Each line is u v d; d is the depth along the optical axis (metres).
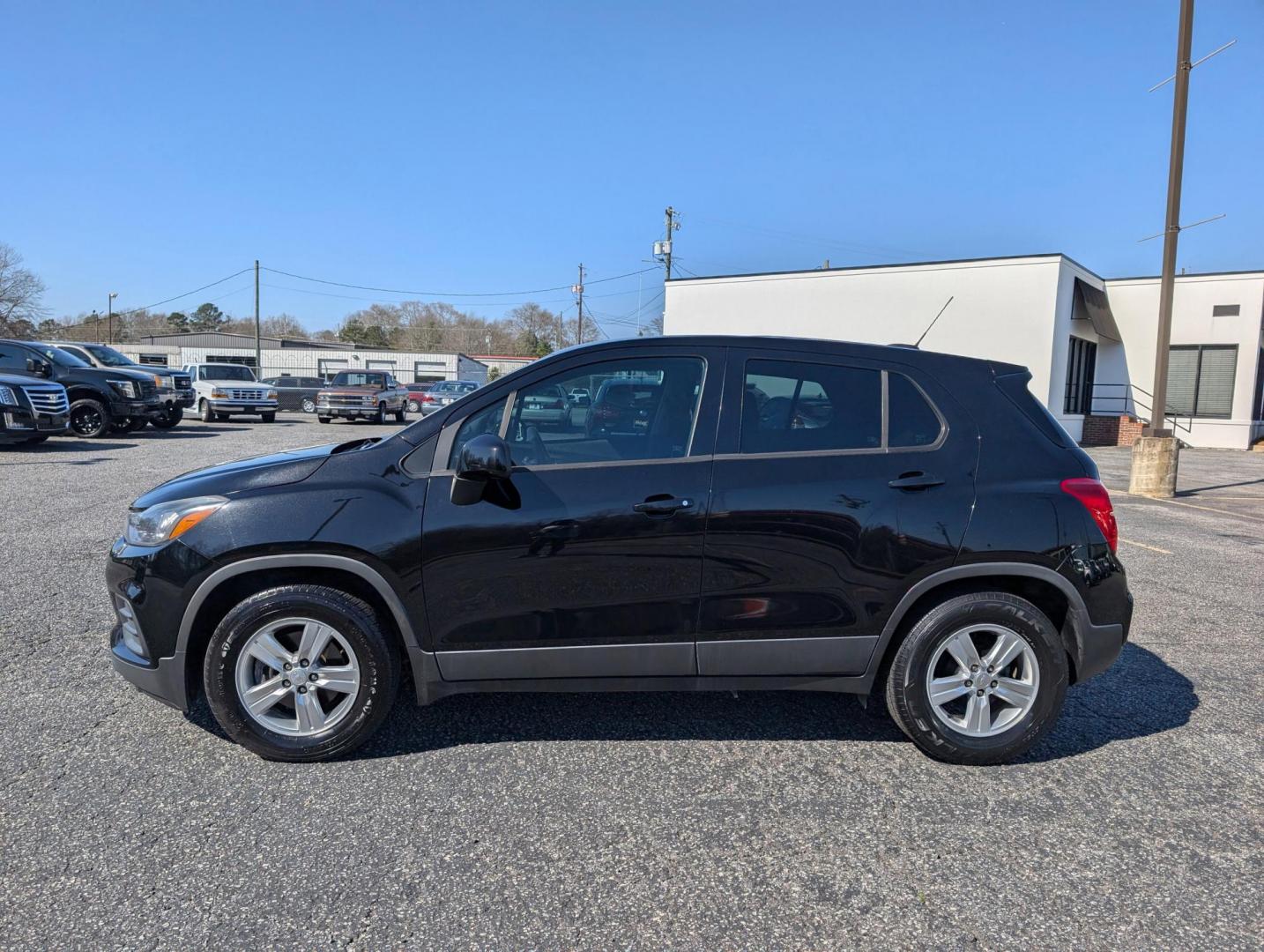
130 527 3.41
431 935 2.34
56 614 5.10
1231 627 5.50
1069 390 24.91
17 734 3.52
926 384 3.51
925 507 3.33
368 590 3.33
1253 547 8.36
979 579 3.46
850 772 3.36
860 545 3.30
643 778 3.27
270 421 25.62
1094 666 3.47
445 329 91.81
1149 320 25.52
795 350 3.49
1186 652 4.96
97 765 3.27
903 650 3.39
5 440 12.90
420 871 2.63
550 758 3.42
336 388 26.41
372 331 92.25
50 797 3.03
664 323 25.88
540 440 3.38
